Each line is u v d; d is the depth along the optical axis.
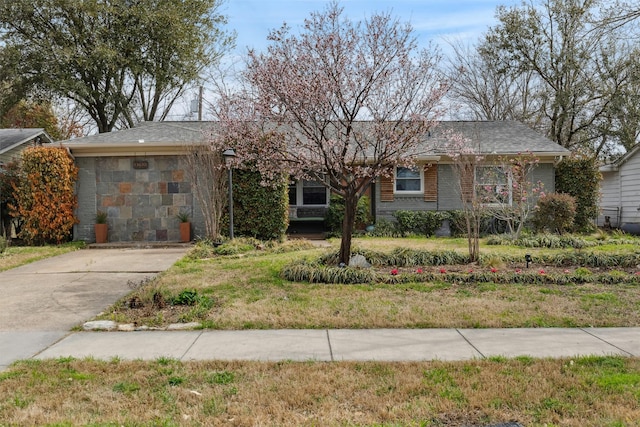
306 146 7.73
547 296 6.36
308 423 3.06
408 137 7.59
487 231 14.04
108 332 5.19
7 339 4.97
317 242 12.94
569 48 20.59
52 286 7.55
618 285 6.98
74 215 12.96
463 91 25.59
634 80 19.34
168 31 21.23
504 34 21.62
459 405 3.29
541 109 22.86
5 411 3.28
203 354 4.42
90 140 13.03
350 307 5.90
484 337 4.86
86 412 3.26
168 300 6.26
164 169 13.02
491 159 14.00
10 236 13.77
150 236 13.05
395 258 8.61
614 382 3.62
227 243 11.15
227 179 12.16
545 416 3.13
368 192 15.21
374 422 3.07
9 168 14.09
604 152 23.38
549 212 12.88
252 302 6.20
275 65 7.31
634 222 16.78
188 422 3.09
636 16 10.34
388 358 4.27
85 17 20.78
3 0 19.56
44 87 21.00
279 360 4.23
